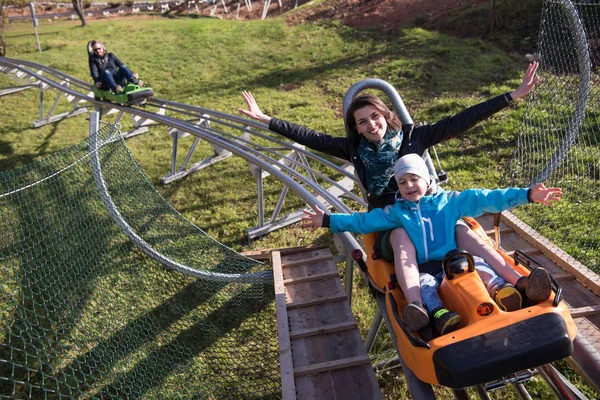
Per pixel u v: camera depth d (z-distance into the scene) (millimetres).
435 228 2826
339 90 11016
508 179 6668
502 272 2588
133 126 10703
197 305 5418
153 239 6305
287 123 3709
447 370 2168
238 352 4879
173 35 16609
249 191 7859
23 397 4410
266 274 5578
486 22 12523
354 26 14625
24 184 7508
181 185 8289
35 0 26016
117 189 6938
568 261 4301
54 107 11336
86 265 5711
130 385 4336
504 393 4109
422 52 11938
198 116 8148
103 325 4996
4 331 4918
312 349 3691
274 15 20172
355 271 5703
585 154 6609
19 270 5570
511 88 9508
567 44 7125
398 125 3305
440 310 2412
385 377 4504
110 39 17000
